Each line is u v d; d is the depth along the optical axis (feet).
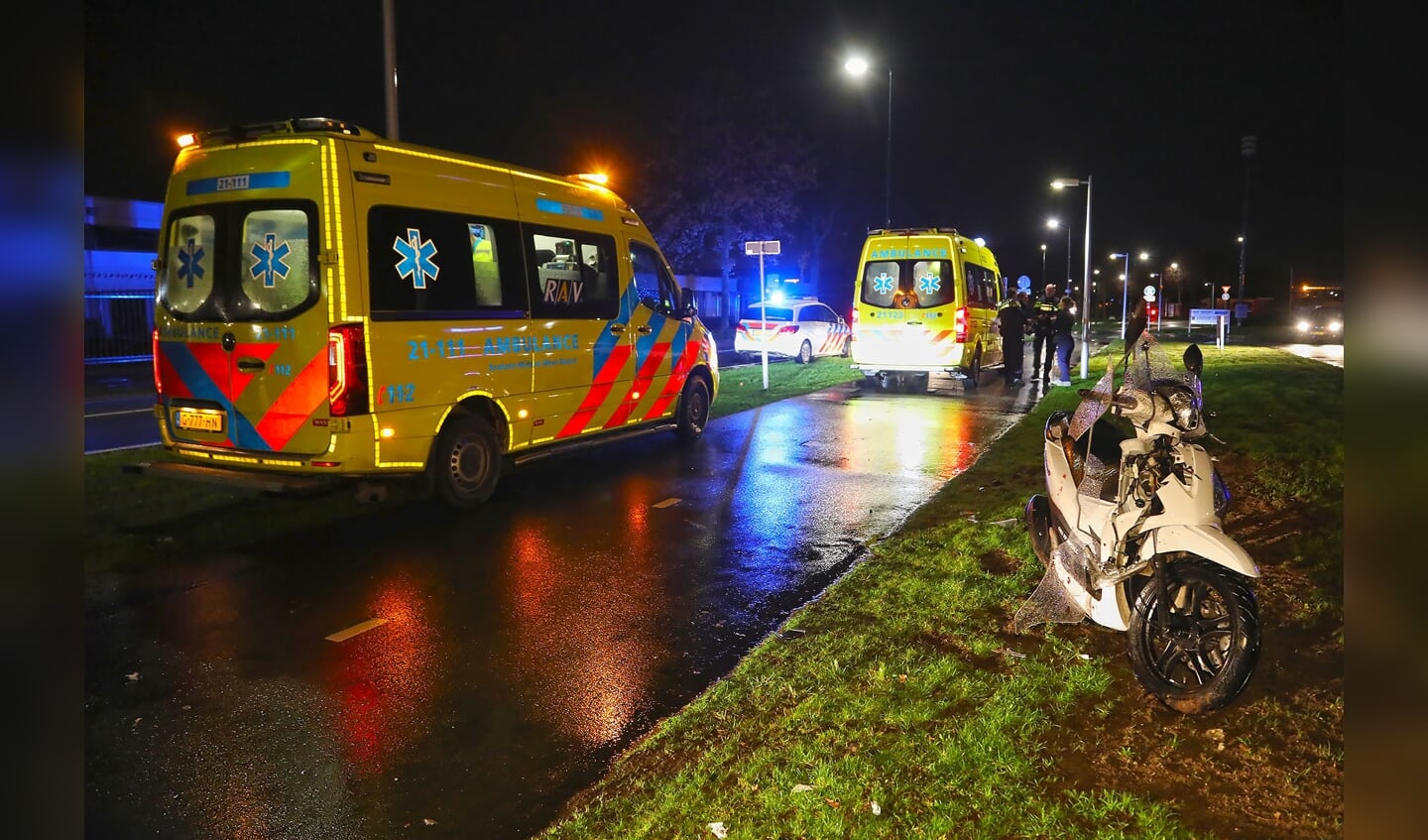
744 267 151.12
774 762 12.36
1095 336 128.47
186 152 24.54
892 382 61.31
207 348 24.00
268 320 23.12
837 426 41.91
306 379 22.88
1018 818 10.88
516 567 21.74
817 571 21.35
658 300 35.14
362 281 23.17
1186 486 13.19
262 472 23.81
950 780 11.67
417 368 24.59
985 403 50.49
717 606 19.19
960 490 28.27
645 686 15.51
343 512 26.43
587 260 31.24
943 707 13.64
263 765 13.05
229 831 11.51
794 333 78.79
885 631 16.80
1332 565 18.51
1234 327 135.95
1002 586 18.78
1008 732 12.89
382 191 23.88
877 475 31.50
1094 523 14.76
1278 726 12.71
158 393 25.13
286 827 11.60
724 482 30.58
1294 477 26.12
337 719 14.39
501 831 11.51
